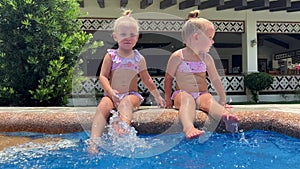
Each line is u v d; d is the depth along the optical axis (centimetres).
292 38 1631
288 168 221
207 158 243
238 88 1031
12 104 566
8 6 547
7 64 561
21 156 245
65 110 395
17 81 564
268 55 1791
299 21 1078
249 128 328
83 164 225
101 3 855
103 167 219
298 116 324
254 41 1048
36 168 217
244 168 220
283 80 1062
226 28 1041
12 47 562
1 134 323
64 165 223
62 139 300
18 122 326
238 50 1673
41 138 307
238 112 345
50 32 553
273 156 250
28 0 541
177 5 975
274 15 1064
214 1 902
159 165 225
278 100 1045
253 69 1055
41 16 553
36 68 555
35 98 545
